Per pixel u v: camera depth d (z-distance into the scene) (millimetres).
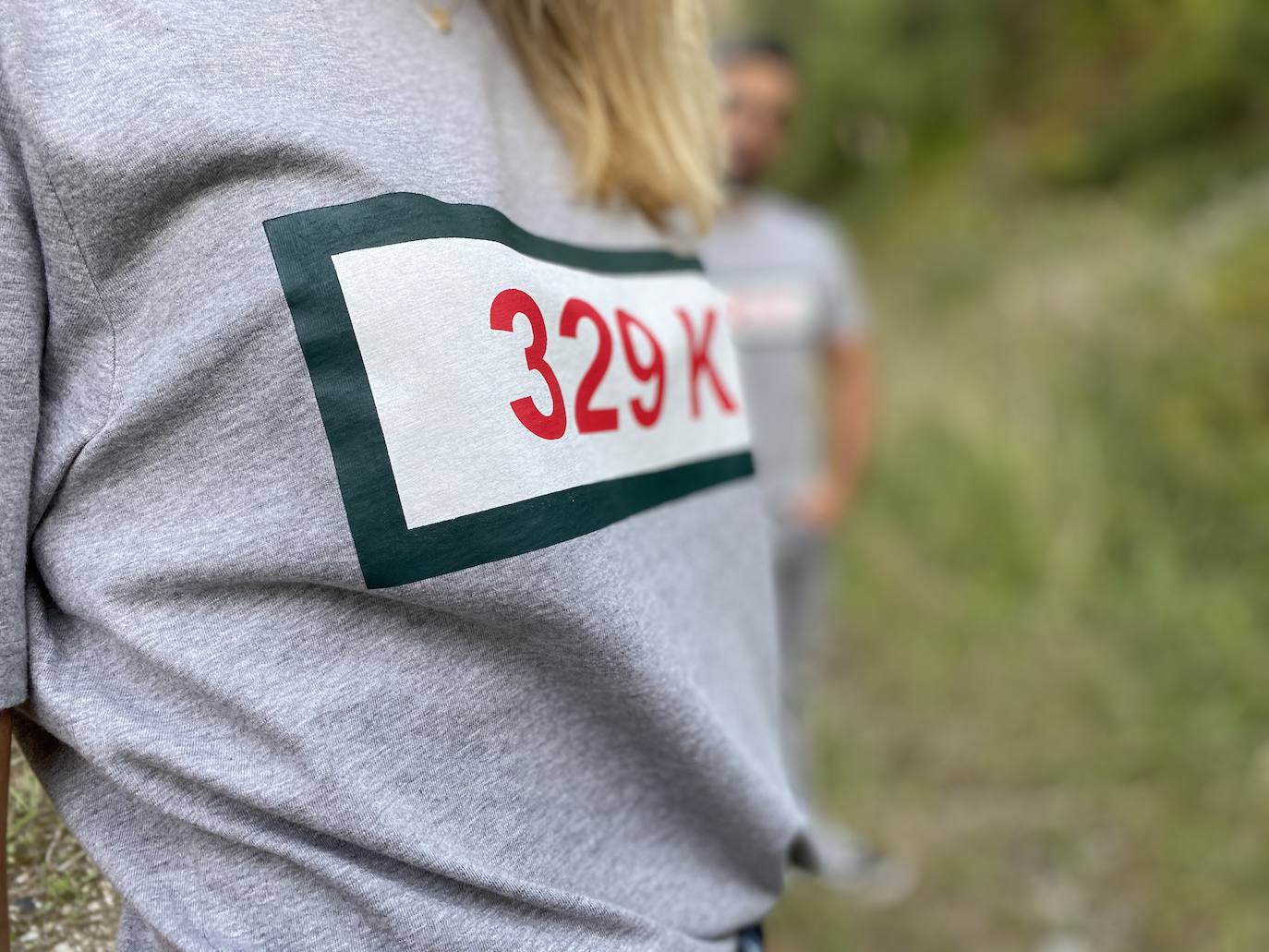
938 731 2609
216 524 617
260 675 619
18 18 597
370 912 636
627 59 944
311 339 615
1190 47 4945
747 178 2533
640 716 740
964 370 4066
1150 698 2406
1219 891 1951
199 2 640
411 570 630
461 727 671
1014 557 3068
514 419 671
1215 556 2730
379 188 650
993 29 6766
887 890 2176
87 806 651
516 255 720
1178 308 3297
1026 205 5484
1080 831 2193
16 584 604
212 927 625
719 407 970
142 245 614
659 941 719
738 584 957
